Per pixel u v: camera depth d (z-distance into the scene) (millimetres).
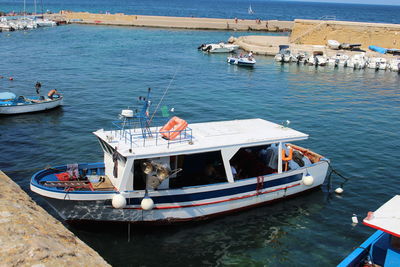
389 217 10656
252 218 15383
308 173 17062
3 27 86312
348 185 18344
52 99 29812
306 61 60156
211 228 14641
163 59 57594
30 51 58500
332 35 74375
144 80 41719
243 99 35312
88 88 36750
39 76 41125
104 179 14656
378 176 19328
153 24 105875
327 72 53719
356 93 39875
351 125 28094
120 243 13562
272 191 16062
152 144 14141
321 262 12906
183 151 13797
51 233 9773
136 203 13656
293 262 12891
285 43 76438
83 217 13789
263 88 40750
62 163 19734
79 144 22531
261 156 17078
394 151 22953
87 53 59094
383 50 67000
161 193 13797
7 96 29500
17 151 21203
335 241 14062
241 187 15156
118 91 36062
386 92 40875
